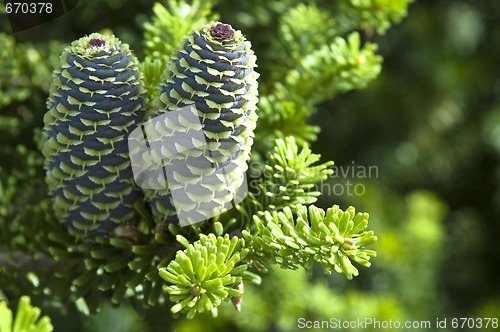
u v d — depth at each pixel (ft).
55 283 1.57
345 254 1.41
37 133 1.69
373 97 3.10
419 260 2.56
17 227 1.61
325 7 1.95
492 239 3.60
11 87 1.80
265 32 1.91
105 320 2.00
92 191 1.47
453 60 3.21
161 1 1.87
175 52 1.42
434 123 3.23
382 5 1.82
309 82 1.73
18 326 1.26
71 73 1.42
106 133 1.44
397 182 3.31
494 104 3.38
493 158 3.60
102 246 1.52
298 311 2.14
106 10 1.96
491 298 3.35
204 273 1.38
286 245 1.42
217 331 2.34
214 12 1.90
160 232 1.49
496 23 3.32
